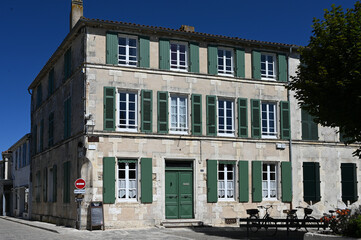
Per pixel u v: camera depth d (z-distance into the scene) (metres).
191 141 22.81
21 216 38.19
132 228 20.89
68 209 22.81
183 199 22.50
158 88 22.44
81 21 21.12
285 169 24.52
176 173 22.53
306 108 16.94
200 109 23.17
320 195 25.14
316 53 16.41
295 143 25.06
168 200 22.20
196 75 23.28
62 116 25.09
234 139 23.73
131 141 21.56
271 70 25.42
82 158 20.86
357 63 15.13
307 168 25.11
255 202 23.78
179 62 23.31
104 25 21.69
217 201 22.98
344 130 16.42
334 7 16.23
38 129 31.42
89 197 20.53
